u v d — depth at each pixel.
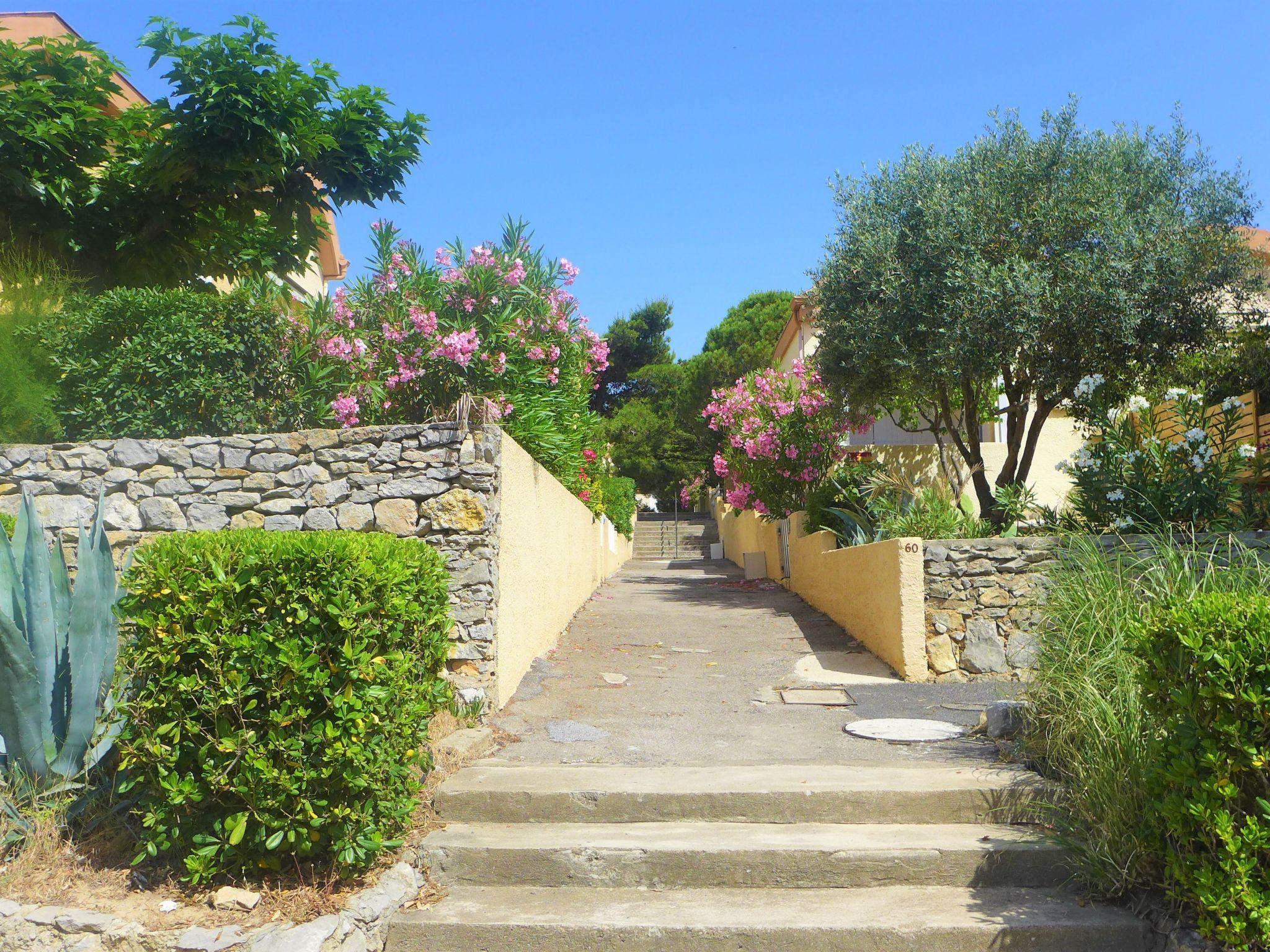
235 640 4.07
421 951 4.11
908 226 12.22
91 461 7.53
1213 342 11.96
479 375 9.55
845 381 13.78
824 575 12.43
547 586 9.95
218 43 9.65
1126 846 4.24
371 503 7.26
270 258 11.96
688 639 10.80
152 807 4.18
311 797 4.09
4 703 4.57
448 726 6.39
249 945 3.69
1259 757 3.51
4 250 9.41
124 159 10.80
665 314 44.09
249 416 8.16
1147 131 12.09
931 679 8.48
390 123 11.12
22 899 4.02
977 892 4.45
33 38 9.99
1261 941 3.50
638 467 37.66
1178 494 8.09
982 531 10.05
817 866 4.54
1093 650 5.18
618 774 5.55
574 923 4.12
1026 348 11.37
